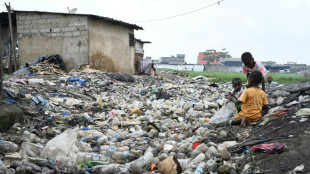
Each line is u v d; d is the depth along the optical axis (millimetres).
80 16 13938
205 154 3354
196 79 20516
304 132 3264
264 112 4820
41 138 4223
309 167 2516
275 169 2680
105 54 15500
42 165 2895
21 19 14977
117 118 5520
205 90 12086
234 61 79562
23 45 15117
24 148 3422
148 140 4250
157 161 3334
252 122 4469
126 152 3467
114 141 4223
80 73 12633
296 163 2643
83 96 8070
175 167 3002
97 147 3936
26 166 2672
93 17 14164
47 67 12570
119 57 16938
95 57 14664
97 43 14773
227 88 13641
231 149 3521
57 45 14477
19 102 5777
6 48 16547
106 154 3629
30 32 14945
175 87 11977
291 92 5852
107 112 6520
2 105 4484
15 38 16547
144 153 3684
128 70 18109
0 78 4465
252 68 5207
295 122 3758
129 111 6395
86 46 13961
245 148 3375
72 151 3525
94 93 9117
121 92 9938
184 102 7832
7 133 4156
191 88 12328
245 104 4543
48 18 14500
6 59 15227
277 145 2971
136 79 14922
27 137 3916
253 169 2820
